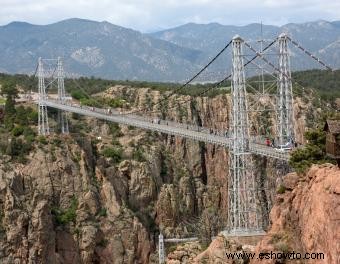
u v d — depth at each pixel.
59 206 159.75
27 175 157.00
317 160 72.38
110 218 164.50
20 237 142.25
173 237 177.88
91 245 156.00
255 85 175.75
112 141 192.25
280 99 120.06
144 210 180.25
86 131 191.75
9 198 144.75
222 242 79.00
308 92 196.25
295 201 57.12
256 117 177.50
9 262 139.50
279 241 56.12
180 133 148.12
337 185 47.00
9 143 162.00
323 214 48.03
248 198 107.12
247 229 99.44
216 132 157.12
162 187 188.25
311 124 180.38
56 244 152.38
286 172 113.12
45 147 166.88
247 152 108.81
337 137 53.25
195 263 78.44
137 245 164.88
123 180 179.88
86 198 162.88
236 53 108.56
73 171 166.00
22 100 196.25
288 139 117.75
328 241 46.03
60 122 184.62
